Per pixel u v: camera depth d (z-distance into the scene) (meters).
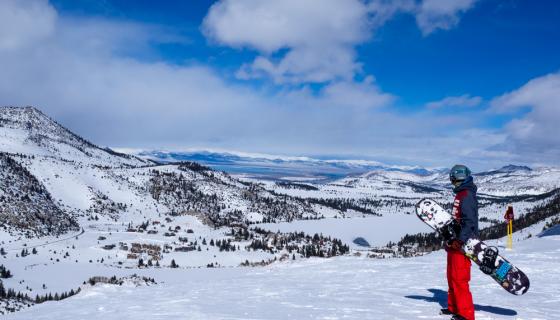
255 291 15.23
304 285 16.72
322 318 9.23
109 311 11.62
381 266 23.97
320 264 28.23
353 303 11.27
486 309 9.98
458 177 8.21
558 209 96.06
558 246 29.72
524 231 83.94
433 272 19.83
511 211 33.62
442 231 8.28
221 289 16.41
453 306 9.15
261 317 9.55
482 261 7.77
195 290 16.58
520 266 19.77
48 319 11.27
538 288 13.71
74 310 12.58
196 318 9.62
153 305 12.20
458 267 8.30
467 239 7.93
